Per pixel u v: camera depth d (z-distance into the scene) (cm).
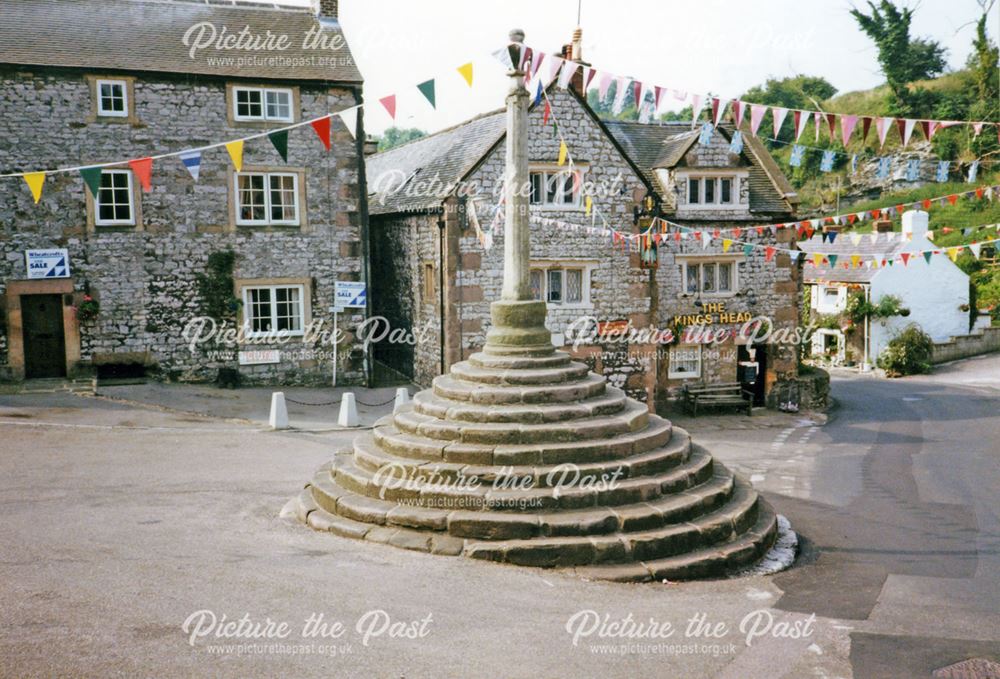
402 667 556
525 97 1011
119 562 730
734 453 1830
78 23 1895
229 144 1014
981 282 4050
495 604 686
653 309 2223
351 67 2042
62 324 1873
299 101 1995
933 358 3625
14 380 1828
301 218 2016
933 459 1778
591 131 2050
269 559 764
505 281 1048
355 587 701
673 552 832
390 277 2411
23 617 595
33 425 1445
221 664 540
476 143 2102
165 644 563
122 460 1217
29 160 1800
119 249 1877
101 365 1886
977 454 1842
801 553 972
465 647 595
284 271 2011
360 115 2047
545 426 903
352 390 2039
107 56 1845
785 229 2384
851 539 1070
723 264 2352
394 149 3067
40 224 1820
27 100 1788
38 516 889
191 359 1950
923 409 2544
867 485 1501
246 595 664
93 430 1438
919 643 655
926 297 3641
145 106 1869
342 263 2058
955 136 4512
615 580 779
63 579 677
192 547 791
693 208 2300
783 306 2405
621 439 916
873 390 3003
